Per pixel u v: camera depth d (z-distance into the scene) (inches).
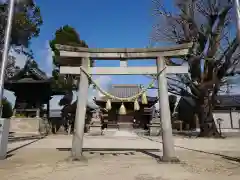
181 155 414.6
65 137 944.9
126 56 364.8
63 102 1312.7
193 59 906.1
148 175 248.2
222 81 975.0
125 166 297.9
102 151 465.1
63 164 310.2
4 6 799.7
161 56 362.6
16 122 1029.8
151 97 1641.2
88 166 297.1
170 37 972.6
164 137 334.3
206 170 276.1
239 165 310.5
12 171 266.4
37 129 1039.0
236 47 823.1
